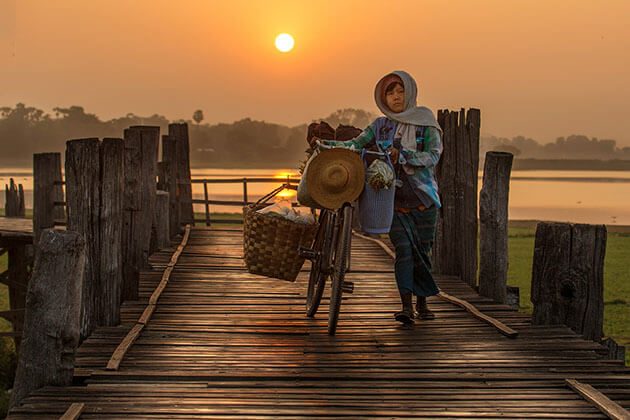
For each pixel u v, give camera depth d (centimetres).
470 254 880
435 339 613
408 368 532
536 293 659
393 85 645
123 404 453
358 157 620
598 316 647
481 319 673
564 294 653
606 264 2167
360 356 560
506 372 522
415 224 658
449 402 464
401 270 652
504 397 473
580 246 647
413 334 629
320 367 530
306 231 677
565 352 576
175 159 1380
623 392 482
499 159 778
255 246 680
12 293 1359
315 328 650
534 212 6394
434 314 705
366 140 655
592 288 647
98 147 632
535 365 539
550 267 654
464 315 702
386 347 587
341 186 618
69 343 490
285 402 460
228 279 891
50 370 485
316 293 681
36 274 487
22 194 1564
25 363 486
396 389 488
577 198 9038
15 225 1312
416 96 646
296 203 724
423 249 663
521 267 2086
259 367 528
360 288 844
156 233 1135
